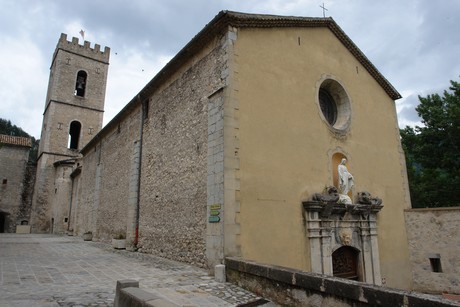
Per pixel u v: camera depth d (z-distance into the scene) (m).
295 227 10.16
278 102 10.93
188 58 12.37
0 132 56.62
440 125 21.45
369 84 15.31
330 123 13.88
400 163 15.36
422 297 4.17
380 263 12.62
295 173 10.69
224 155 9.13
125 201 16.70
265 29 11.34
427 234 13.54
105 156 21.16
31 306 5.71
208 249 9.18
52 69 41.94
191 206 10.80
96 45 42.00
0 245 17.83
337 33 14.23
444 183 21.45
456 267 12.53
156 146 14.16
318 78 12.80
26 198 37.66
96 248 16.33
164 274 9.03
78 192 27.91
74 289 7.15
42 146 37.19
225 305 6.21
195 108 11.43
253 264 7.30
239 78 10.05
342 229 11.44
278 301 6.53
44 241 21.17
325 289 5.50
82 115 39.22
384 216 13.57
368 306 4.82
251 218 9.19
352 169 12.91
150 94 15.48
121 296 5.11
